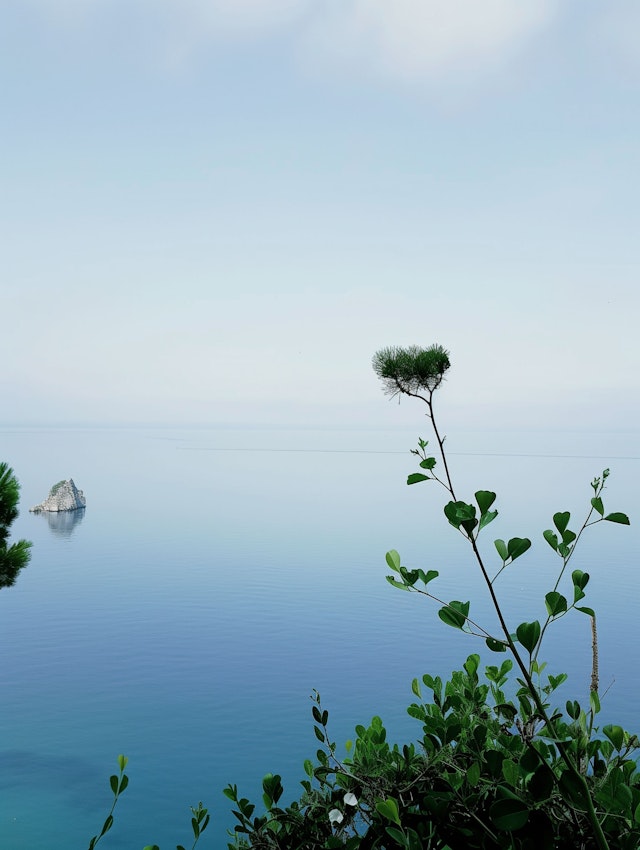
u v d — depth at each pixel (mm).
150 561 100062
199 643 64250
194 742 42469
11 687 52594
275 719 46281
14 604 77312
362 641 64000
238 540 118688
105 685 53469
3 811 31703
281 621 70812
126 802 33375
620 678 50188
